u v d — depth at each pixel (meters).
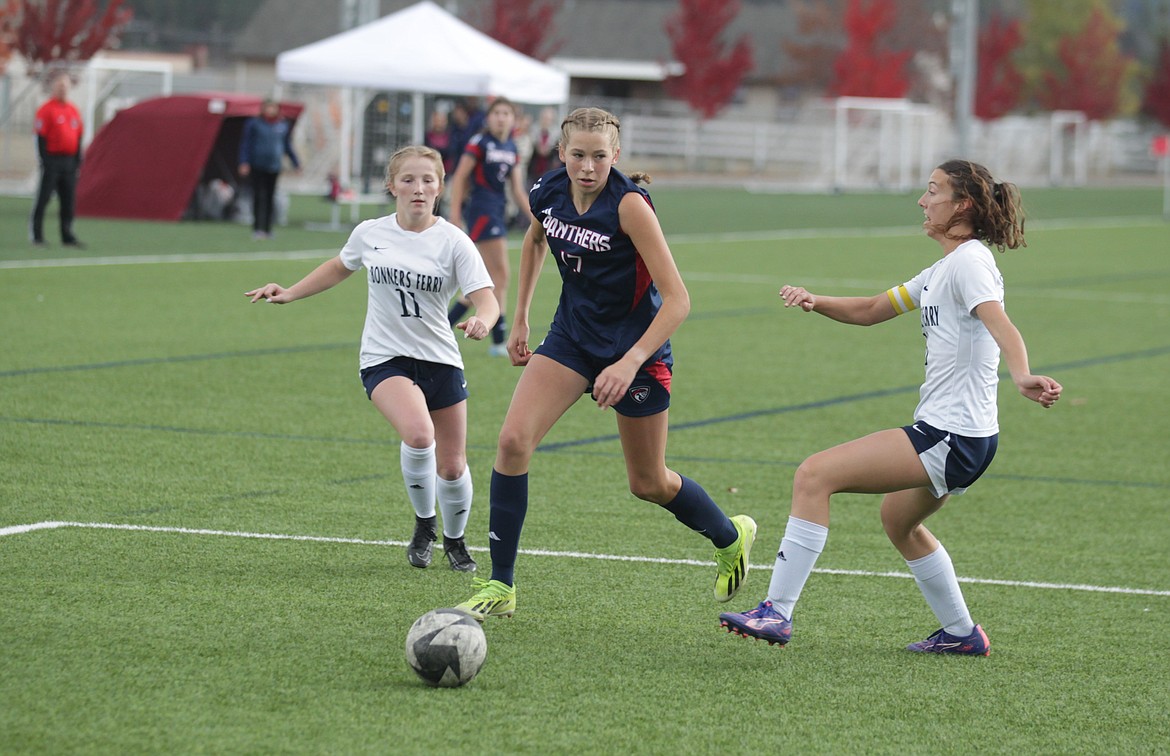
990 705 17.78
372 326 23.28
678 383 43.12
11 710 16.12
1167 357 51.25
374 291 23.09
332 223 96.69
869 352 50.62
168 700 16.64
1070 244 104.94
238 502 26.94
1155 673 19.25
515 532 19.97
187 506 26.45
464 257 22.58
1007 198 18.69
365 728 16.00
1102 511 29.23
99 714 16.11
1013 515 28.73
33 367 40.69
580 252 19.38
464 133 66.81
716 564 22.89
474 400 38.94
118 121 96.50
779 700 17.62
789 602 18.89
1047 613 22.03
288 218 101.19
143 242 78.94
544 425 19.86
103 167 95.88
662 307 18.91
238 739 15.53
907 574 23.98
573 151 18.94
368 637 19.41
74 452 30.47
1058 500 30.11
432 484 22.98
